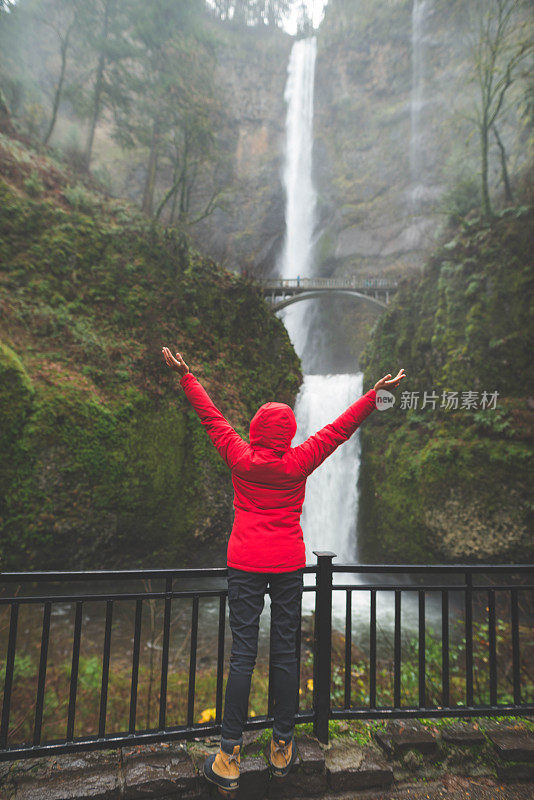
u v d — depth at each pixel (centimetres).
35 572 209
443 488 1219
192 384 216
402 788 210
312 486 1495
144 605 980
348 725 248
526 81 1767
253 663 184
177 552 1178
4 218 1202
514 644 269
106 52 1756
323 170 3803
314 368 3494
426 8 3142
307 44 4134
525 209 1344
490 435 1197
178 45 1850
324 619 240
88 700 492
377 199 3484
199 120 1922
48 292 1184
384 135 3525
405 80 3434
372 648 253
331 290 2262
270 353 1630
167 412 1221
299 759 210
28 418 952
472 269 1438
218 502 1241
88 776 200
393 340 1684
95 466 1030
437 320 1501
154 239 1486
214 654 762
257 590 189
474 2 2231
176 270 1490
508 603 948
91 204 1434
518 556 1060
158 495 1138
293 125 3988
